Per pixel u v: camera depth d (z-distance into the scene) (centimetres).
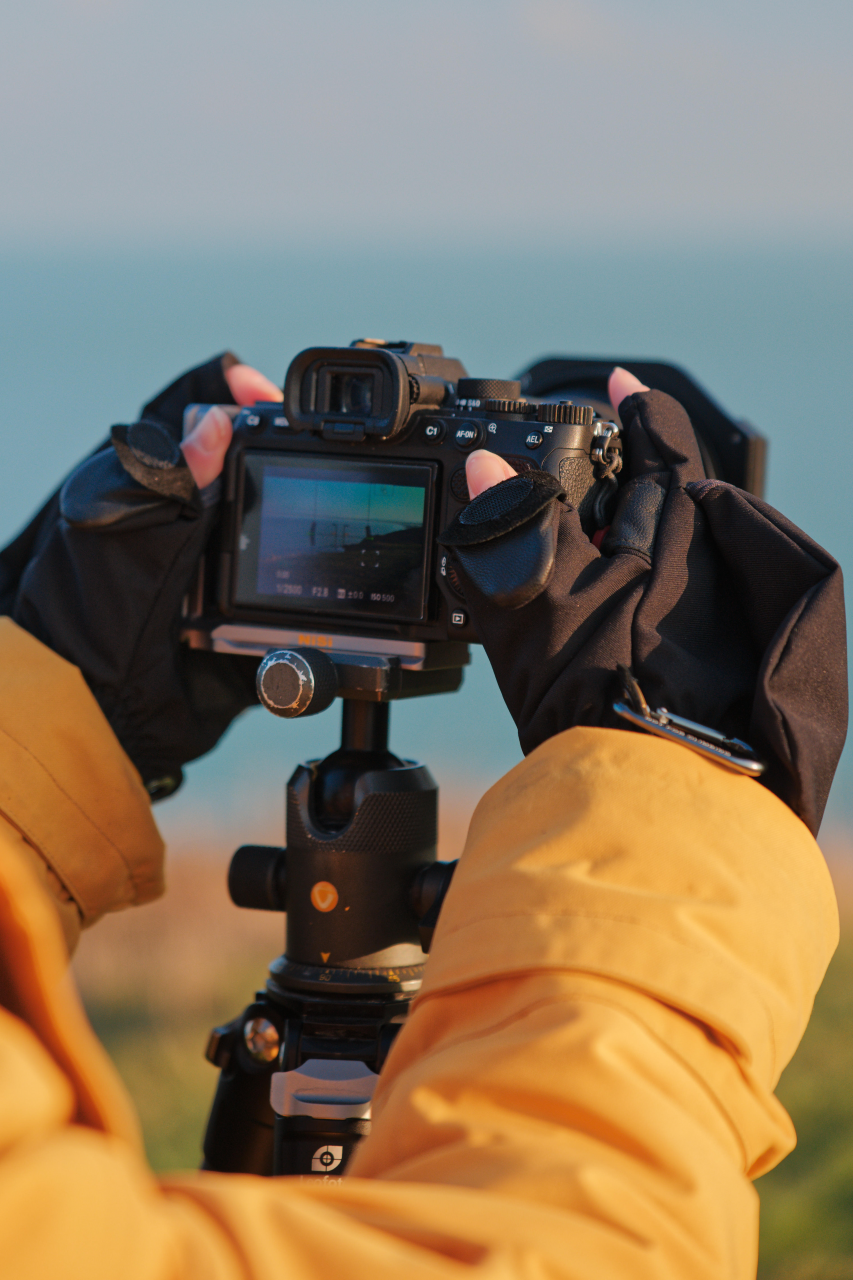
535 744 101
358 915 121
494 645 104
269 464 129
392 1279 46
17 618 130
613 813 82
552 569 101
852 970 366
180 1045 352
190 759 139
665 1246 59
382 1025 121
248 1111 128
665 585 104
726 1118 72
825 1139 282
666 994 71
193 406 139
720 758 89
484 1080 67
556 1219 55
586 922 75
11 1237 39
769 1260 247
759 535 106
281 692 117
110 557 125
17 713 114
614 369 152
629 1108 65
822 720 97
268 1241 47
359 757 127
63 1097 43
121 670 126
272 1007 126
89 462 128
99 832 117
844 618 101
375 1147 70
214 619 133
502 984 76
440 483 122
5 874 43
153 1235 43
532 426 117
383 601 124
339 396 128
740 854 82
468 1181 61
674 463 118
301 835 123
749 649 107
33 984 44
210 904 473
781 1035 76
